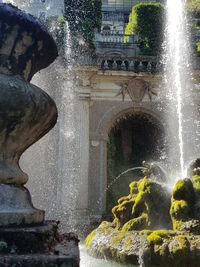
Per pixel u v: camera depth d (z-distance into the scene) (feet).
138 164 91.61
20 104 10.77
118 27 155.33
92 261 27.81
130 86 81.15
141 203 29.12
